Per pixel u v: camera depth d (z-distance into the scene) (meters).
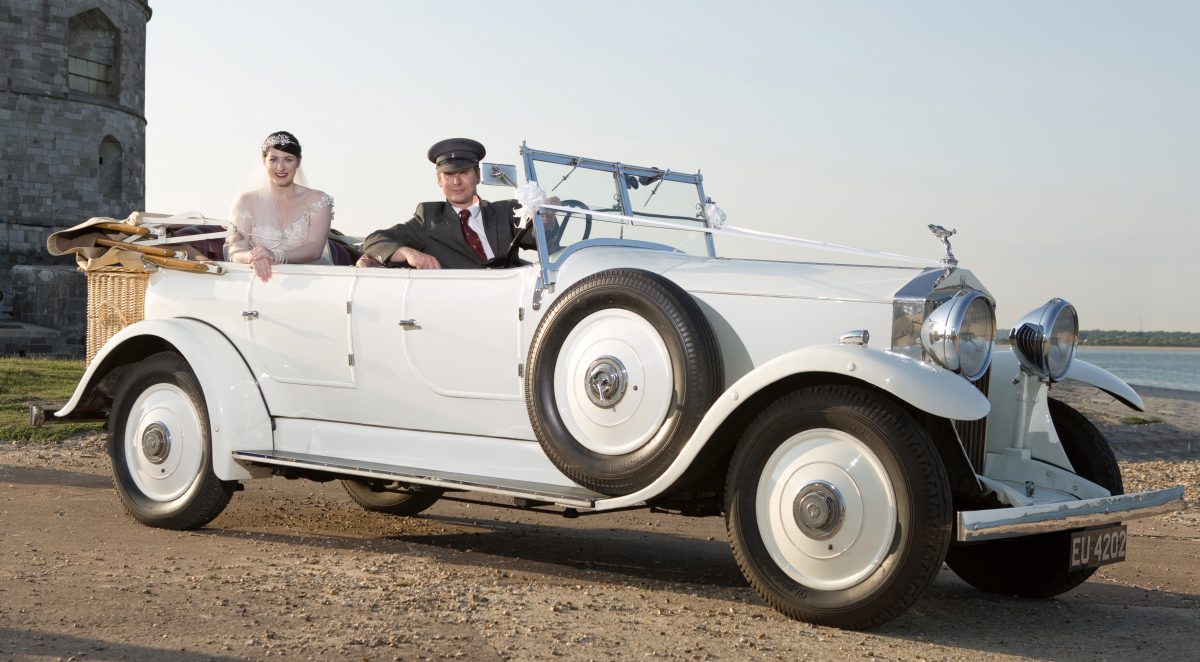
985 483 3.97
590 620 3.83
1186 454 13.01
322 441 5.45
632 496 4.16
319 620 3.66
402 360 5.14
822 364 3.76
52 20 36.25
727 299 4.38
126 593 4.00
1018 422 4.53
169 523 5.60
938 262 4.16
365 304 5.24
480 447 4.97
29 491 7.05
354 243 7.24
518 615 3.85
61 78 36.50
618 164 5.34
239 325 5.70
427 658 3.27
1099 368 4.72
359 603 3.93
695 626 3.79
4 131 35.47
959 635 3.87
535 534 6.12
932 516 3.60
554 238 4.89
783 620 3.92
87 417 6.25
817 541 3.80
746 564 3.98
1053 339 4.45
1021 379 4.52
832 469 3.79
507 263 4.99
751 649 3.51
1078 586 4.83
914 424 3.67
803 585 3.86
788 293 4.27
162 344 6.00
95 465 8.66
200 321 5.83
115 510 6.27
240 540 5.39
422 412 5.14
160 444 5.65
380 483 6.45
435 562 4.92
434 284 5.05
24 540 5.15
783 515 3.89
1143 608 4.55
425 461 5.12
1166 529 6.97
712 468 4.22
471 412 4.98
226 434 5.43
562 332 4.49
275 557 4.88
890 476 3.66
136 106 39.59
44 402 12.28
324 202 6.34
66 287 32.75
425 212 5.69
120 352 5.98
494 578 4.54
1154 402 22.75
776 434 3.90
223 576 4.36
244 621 3.62
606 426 4.37
